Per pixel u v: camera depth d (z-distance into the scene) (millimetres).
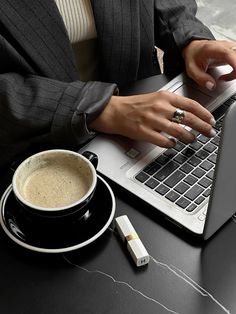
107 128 818
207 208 617
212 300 602
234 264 638
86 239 640
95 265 635
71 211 623
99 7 988
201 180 722
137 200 707
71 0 997
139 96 843
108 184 722
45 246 630
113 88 854
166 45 1045
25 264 636
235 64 916
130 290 609
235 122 540
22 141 829
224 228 674
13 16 883
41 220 629
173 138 793
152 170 738
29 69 910
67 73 965
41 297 605
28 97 840
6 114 825
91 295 605
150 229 677
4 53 882
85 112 794
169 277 623
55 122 801
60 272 628
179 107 820
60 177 668
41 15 903
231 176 594
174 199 695
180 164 748
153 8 1065
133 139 802
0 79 851
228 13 1588
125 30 1015
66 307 595
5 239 662
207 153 765
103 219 661
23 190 651
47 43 922
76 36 1031
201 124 792
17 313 591
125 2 1008
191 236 666
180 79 934
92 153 721
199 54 961
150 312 589
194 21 1061
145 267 633
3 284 618
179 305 596
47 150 742
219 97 887
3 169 766
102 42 1012
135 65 1064
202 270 631
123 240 655
